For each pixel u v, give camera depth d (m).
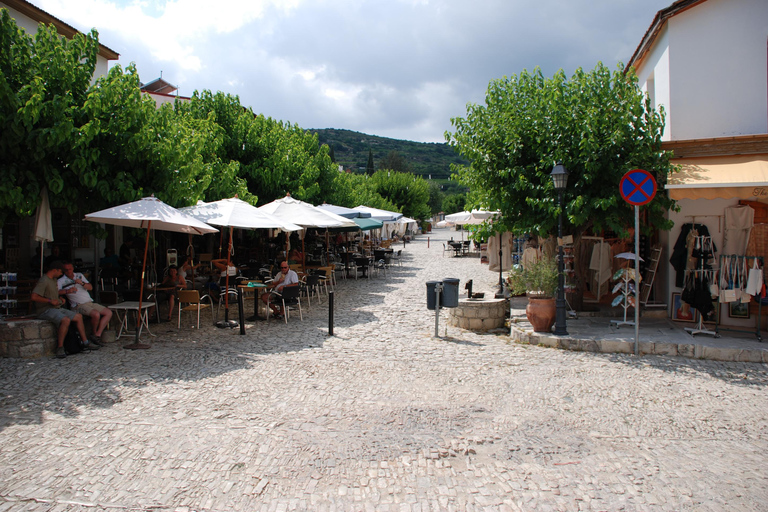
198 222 8.24
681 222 8.86
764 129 8.88
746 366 6.85
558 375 6.47
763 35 8.87
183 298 8.98
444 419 5.03
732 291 7.48
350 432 4.68
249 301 12.57
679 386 6.05
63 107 7.38
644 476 3.91
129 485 3.69
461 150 9.49
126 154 8.31
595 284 11.39
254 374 6.40
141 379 6.13
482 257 23.84
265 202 17.34
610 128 8.32
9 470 3.87
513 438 4.60
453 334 8.96
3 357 6.95
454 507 3.45
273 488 3.67
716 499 3.56
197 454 4.19
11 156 7.60
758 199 8.50
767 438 4.65
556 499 3.55
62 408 5.17
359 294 14.20
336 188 23.91
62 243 12.88
